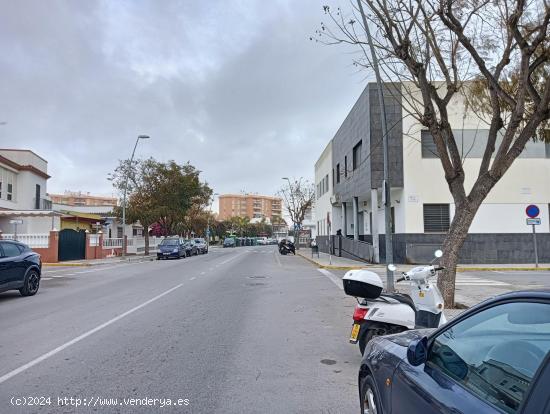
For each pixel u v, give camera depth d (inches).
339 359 258.1
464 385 100.5
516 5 388.2
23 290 524.4
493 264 926.4
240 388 208.8
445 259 420.5
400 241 962.7
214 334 319.3
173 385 212.1
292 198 2407.7
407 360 125.2
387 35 429.7
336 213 1578.5
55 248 1148.5
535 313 93.0
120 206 1553.9
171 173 1561.3
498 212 948.0
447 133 426.6
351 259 1222.3
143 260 1338.6
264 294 534.9
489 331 104.5
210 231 3558.1
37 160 1642.5
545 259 944.3
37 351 271.3
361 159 1093.1
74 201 4626.0
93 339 303.0
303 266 1032.8
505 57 412.8
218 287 605.3
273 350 276.7
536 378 82.0
